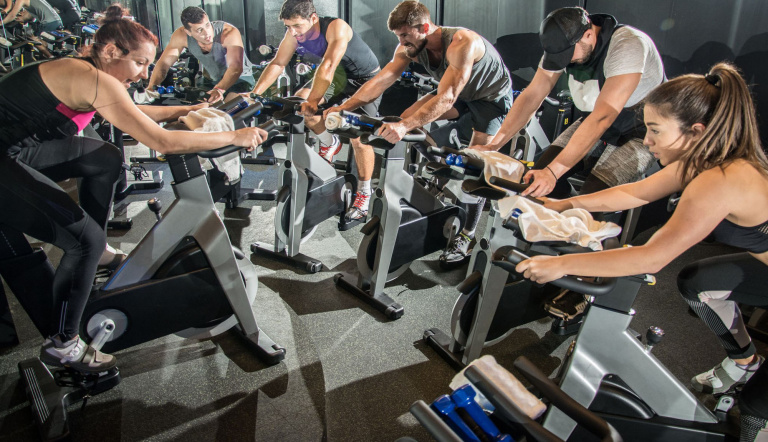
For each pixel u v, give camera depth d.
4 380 1.84
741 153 1.10
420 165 3.55
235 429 1.64
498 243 1.71
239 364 1.97
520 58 4.57
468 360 1.90
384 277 2.37
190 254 1.82
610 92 1.84
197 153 1.66
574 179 2.55
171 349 2.04
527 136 3.47
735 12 3.07
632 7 3.61
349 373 1.93
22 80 1.41
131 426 1.64
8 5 3.99
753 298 1.45
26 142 1.47
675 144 1.16
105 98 1.44
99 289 1.71
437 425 0.93
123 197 3.56
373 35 5.91
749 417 1.28
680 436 1.35
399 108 5.66
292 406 1.75
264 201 3.70
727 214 1.17
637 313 2.37
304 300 2.44
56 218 1.50
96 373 1.73
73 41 4.17
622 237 2.71
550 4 4.15
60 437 1.52
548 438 0.90
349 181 3.16
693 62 3.35
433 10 5.18
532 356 2.08
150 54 1.54
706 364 2.02
